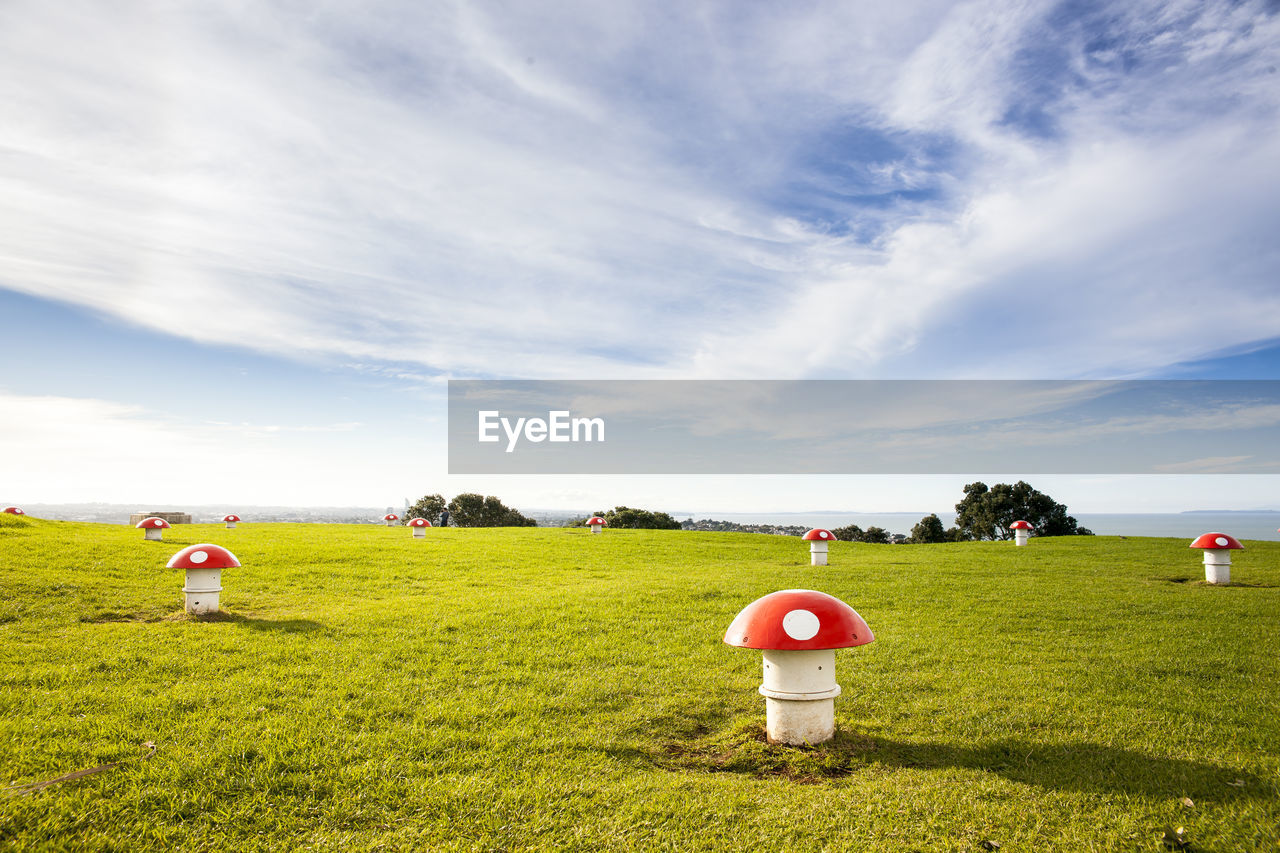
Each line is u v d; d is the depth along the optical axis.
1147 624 12.62
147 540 23.56
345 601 15.09
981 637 11.55
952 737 6.84
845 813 5.11
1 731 6.45
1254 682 8.73
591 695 8.19
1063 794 5.38
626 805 5.28
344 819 5.05
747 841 4.74
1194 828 4.79
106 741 6.29
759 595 15.60
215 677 8.62
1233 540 18.05
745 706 7.86
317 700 7.70
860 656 10.22
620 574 21.20
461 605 14.23
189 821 4.94
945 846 4.63
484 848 4.66
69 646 9.95
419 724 7.06
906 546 34.16
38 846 4.45
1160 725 7.07
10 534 21.44
